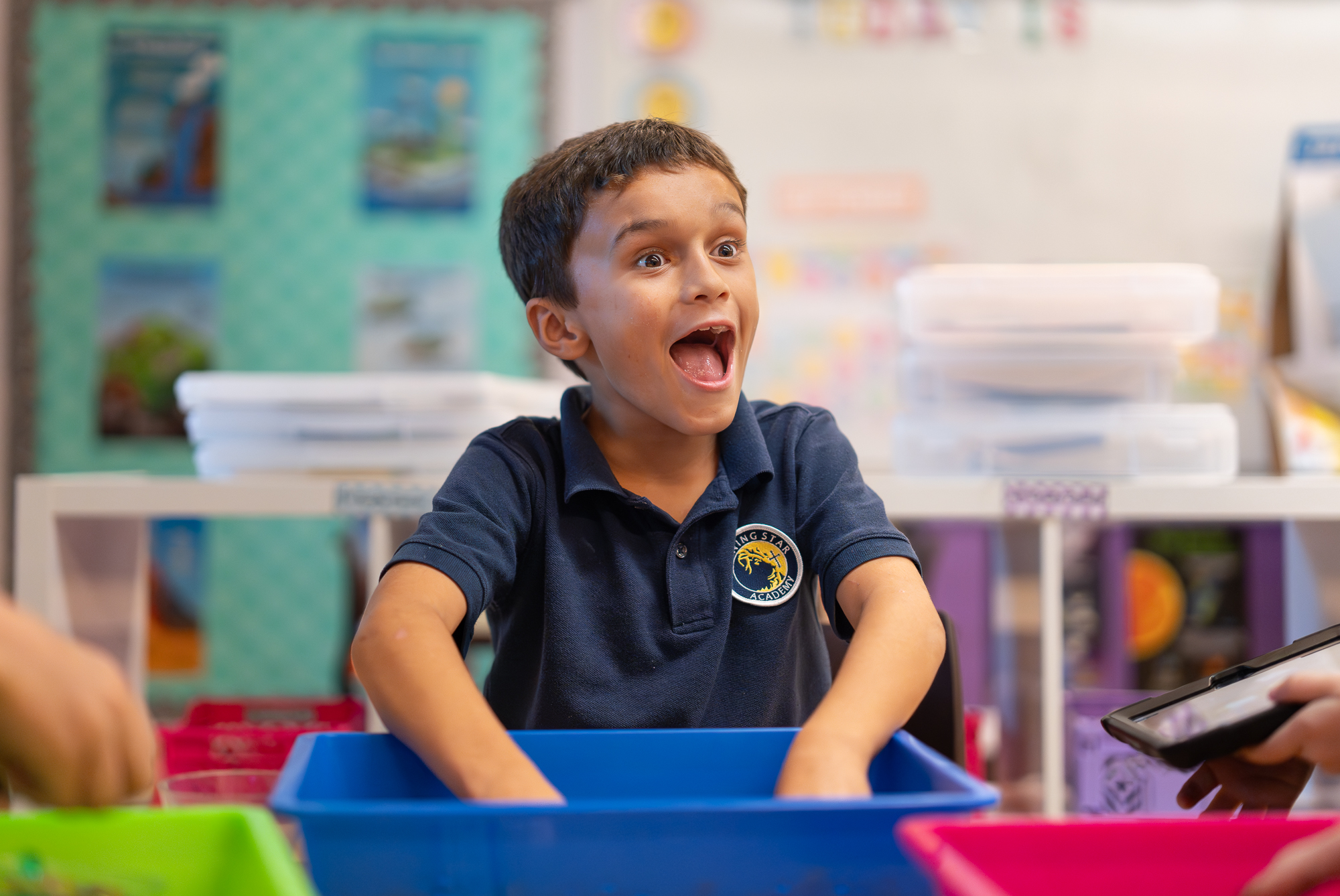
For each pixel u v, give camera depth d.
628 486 0.88
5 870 0.39
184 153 2.26
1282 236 1.98
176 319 2.27
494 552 0.79
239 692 2.27
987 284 1.34
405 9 2.26
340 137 2.27
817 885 0.40
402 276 2.28
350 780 0.58
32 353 2.25
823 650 0.92
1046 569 1.27
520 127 2.26
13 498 2.25
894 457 1.42
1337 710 0.49
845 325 2.17
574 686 0.80
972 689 1.95
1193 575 1.87
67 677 0.41
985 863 0.39
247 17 2.26
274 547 2.27
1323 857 0.38
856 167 2.16
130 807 0.44
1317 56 2.12
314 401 1.36
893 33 2.15
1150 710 0.58
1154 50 2.13
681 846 0.39
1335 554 1.45
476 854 0.39
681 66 2.17
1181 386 2.11
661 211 0.79
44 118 2.24
